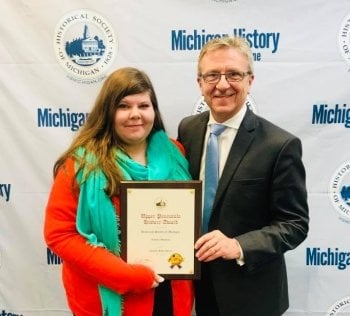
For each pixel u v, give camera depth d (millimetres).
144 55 1504
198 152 1288
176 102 1526
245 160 1176
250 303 1227
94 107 1198
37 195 1595
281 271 1287
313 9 1463
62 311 1662
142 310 1162
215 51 1145
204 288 1303
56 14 1490
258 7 1467
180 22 1481
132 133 1160
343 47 1478
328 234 1580
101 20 1490
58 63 1519
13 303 1665
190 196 1121
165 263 1146
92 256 1101
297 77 1500
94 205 1111
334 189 1556
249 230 1206
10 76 1530
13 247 1630
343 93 1501
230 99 1161
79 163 1136
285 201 1166
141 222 1128
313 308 1627
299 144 1182
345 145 1530
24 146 1566
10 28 1503
